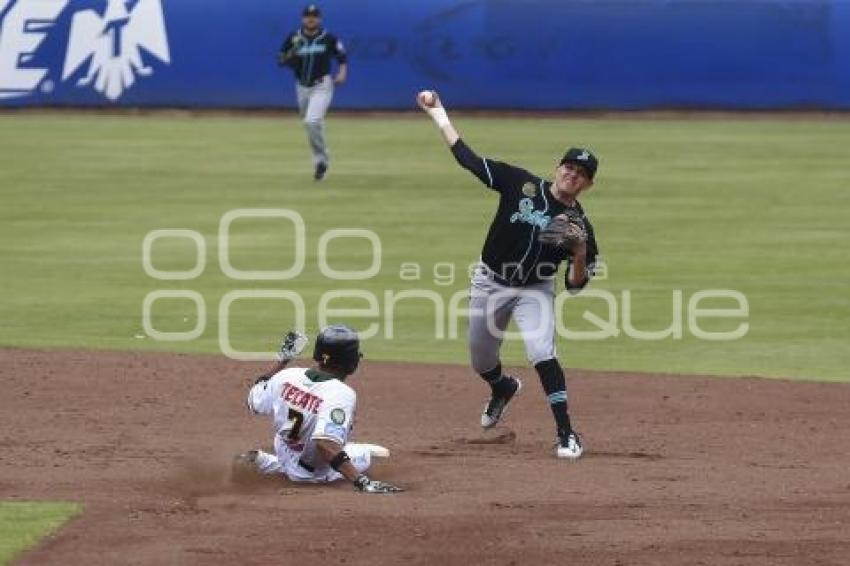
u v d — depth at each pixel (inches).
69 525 1153.4
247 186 3609.7
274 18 5113.2
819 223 3149.6
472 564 1058.7
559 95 5054.1
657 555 1078.4
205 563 1059.3
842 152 4190.5
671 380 1891.0
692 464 1423.5
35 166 3939.5
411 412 1706.4
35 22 5147.6
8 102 5152.6
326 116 5073.8
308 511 1204.5
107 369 1908.2
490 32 5049.2
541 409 1738.4
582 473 1371.8
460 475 1359.5
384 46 5093.5
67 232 3031.5
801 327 2236.7
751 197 3474.4
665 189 3592.5
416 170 3868.1
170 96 5167.3
